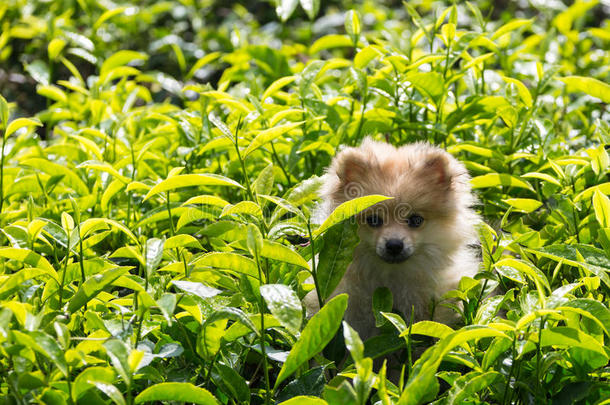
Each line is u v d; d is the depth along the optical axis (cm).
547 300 283
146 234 496
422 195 430
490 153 489
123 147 559
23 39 972
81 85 686
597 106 633
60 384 268
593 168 398
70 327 327
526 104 505
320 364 326
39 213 489
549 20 920
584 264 321
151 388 258
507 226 447
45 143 673
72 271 339
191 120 534
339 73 843
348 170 441
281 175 509
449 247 441
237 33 772
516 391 308
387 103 548
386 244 417
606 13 1051
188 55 927
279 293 264
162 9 980
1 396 271
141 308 288
